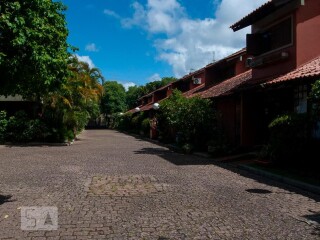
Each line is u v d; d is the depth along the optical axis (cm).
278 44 1540
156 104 2861
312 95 996
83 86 2684
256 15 1586
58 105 2459
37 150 1997
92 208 705
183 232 563
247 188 916
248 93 1667
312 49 1413
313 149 1131
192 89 3347
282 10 1477
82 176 1084
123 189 893
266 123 1636
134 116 4797
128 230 571
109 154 1791
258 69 1714
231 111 1902
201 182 998
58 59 748
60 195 820
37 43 711
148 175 1113
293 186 948
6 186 923
